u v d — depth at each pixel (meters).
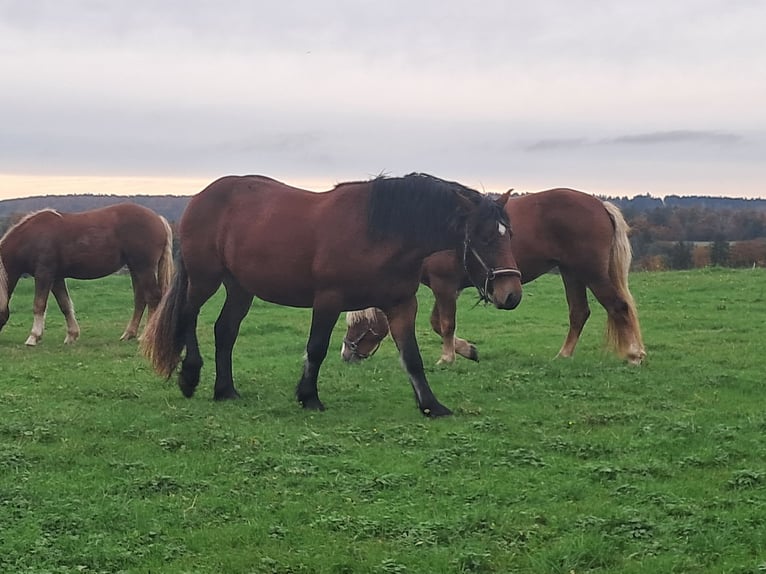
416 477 6.71
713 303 19.16
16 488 6.34
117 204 16.41
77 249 15.74
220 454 7.40
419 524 5.61
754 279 23.00
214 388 10.33
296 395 9.46
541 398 9.78
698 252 37.28
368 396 10.05
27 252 15.68
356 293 9.10
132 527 5.68
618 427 8.37
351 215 9.02
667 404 9.35
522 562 5.14
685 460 7.09
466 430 8.24
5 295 15.51
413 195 8.80
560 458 7.29
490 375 11.30
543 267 11.98
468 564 5.06
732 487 6.44
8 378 11.33
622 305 11.78
